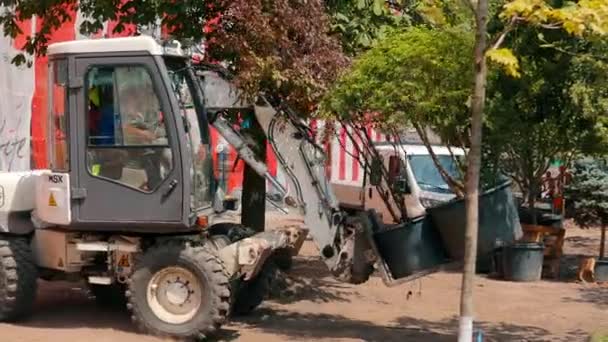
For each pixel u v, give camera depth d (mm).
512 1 8125
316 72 11008
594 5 7668
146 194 10188
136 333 10539
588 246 20359
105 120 10320
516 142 12008
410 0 13016
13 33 13609
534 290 14453
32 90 18781
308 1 11195
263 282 11906
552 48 10352
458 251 10297
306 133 11141
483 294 13969
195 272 10156
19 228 11062
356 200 18766
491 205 10195
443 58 9750
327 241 10930
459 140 10867
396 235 10516
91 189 10320
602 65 10133
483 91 8047
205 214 10438
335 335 11008
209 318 10141
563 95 11500
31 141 18844
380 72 10055
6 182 11070
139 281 10367
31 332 10586
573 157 16031
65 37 16156
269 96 11195
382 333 11172
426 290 14227
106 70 10289
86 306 12305
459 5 9539
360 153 12336
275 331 11164
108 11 12625
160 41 10398
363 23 12703
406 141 17594
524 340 10891
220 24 11336
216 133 12883
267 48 11000
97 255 11062
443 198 16297
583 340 10859
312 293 13727
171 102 10109
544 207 18000
